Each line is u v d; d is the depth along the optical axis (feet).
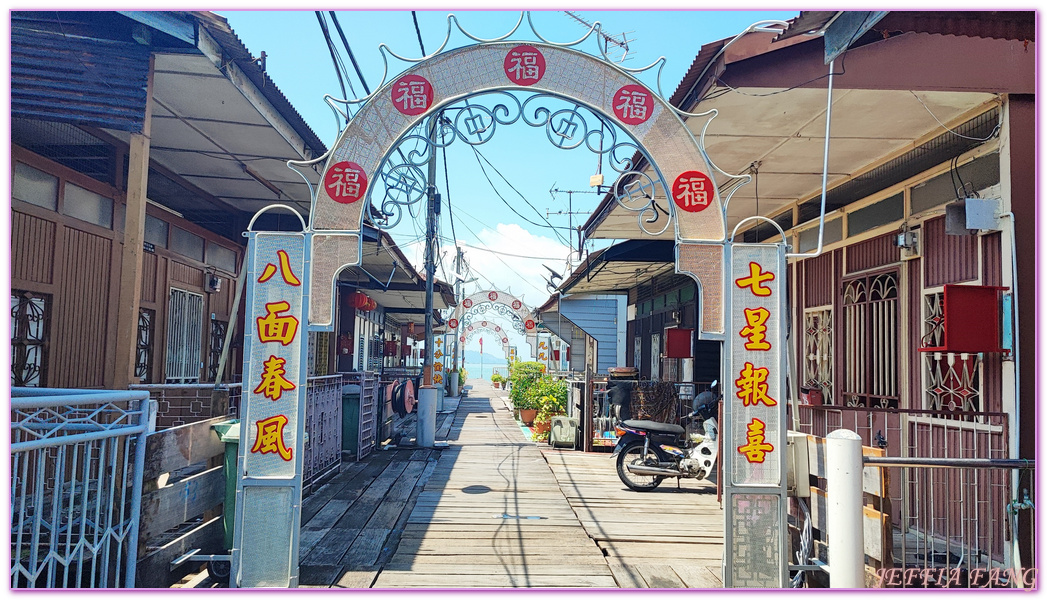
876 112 16.44
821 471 13.83
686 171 13.69
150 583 11.93
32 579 9.73
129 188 16.43
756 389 13.35
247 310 13.25
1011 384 14.55
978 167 15.98
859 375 21.03
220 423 14.66
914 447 17.37
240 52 17.31
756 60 14.87
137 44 16.46
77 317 19.75
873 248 20.48
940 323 17.17
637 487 22.74
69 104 16.26
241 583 12.82
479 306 97.60
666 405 32.83
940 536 16.63
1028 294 14.57
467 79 13.64
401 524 17.89
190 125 21.08
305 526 17.56
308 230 13.37
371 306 47.88
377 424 32.58
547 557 15.10
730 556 13.10
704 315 13.55
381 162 13.48
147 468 11.65
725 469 13.26
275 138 22.07
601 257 34.58
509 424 45.03
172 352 26.13
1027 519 13.94
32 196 18.04
